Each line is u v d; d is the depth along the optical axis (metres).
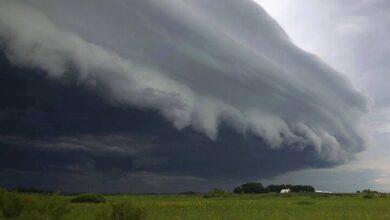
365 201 82.44
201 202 76.44
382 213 45.31
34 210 33.53
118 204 33.34
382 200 88.75
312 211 50.00
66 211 36.25
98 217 33.94
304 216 42.31
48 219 33.31
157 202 76.44
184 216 41.84
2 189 33.31
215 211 49.69
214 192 126.62
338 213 45.75
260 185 193.00
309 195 147.38
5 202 32.53
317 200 91.31
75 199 76.06
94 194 78.00
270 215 43.66
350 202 77.00
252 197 123.69
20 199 33.41
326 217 40.88
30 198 34.22
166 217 39.84
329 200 90.81
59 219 34.88
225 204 67.88
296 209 54.59
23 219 31.77
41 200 34.59
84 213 41.38
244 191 191.50
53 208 34.91
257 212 48.09
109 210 36.00
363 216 41.62
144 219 34.22
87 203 72.38
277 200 91.75
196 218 40.00
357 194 155.88
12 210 32.69
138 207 33.69
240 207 59.25
